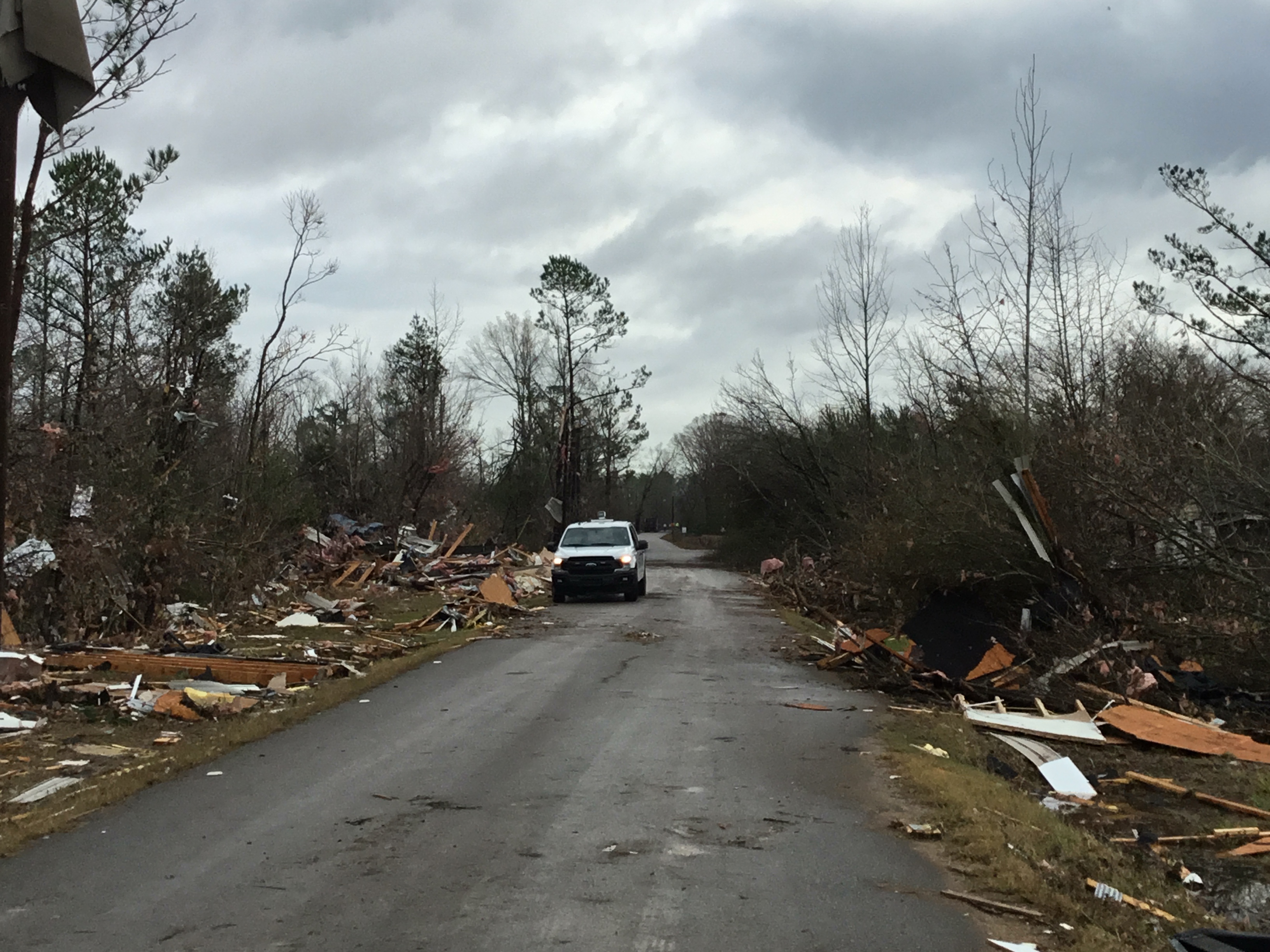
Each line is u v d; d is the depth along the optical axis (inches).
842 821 272.1
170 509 689.0
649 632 749.9
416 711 433.1
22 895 207.8
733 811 279.4
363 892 211.2
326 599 917.8
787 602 1056.2
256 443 1014.4
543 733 384.8
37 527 606.5
